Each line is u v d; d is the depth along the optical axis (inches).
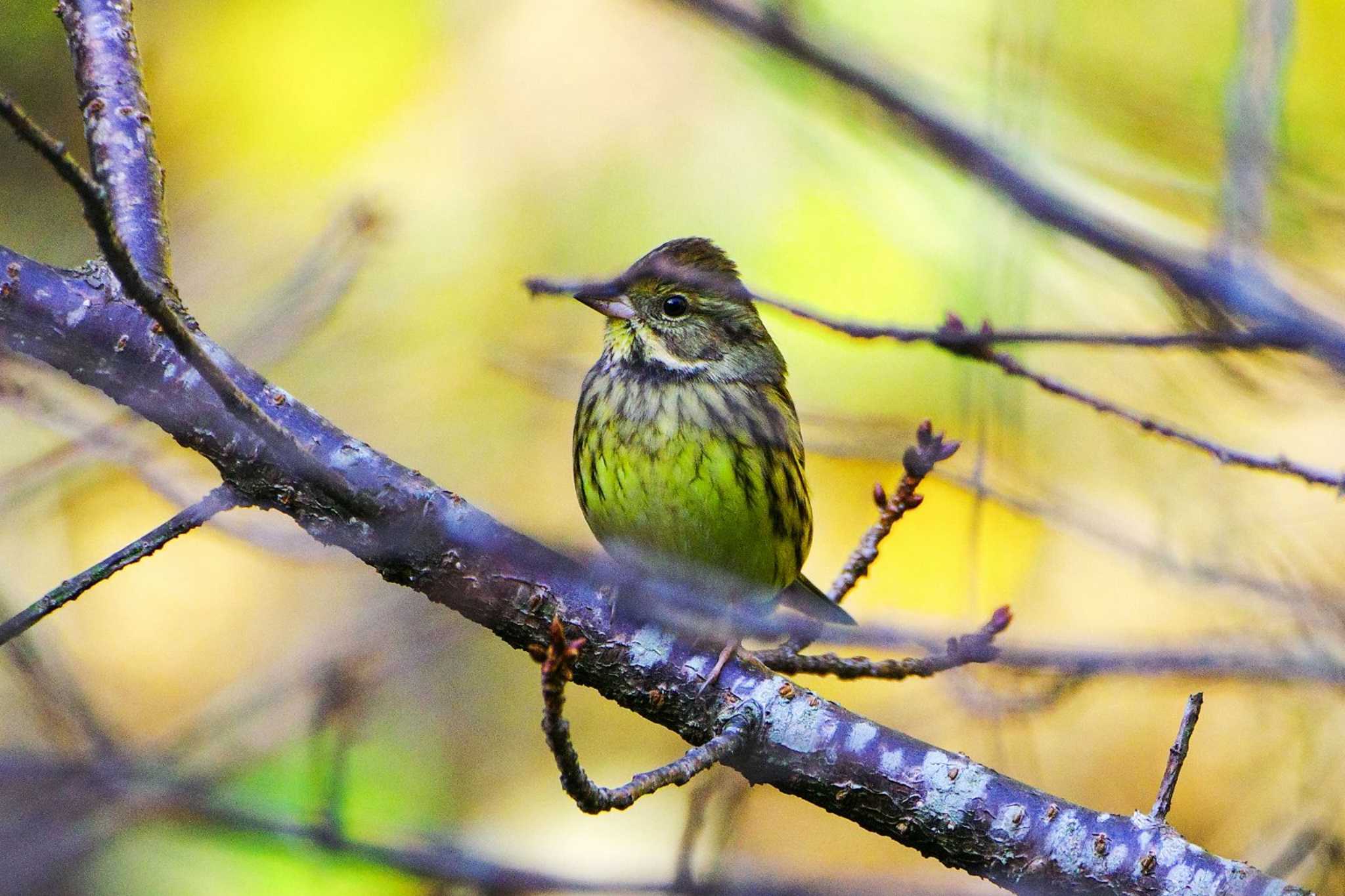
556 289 349.1
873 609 559.8
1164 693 544.1
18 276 282.2
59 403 434.6
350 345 599.8
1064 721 546.9
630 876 423.5
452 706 578.9
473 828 536.7
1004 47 326.3
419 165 612.7
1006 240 363.3
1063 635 407.5
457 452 603.5
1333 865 375.9
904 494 339.0
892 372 544.7
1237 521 432.1
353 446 292.4
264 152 615.5
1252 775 489.1
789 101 472.1
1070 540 559.8
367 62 624.4
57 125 627.2
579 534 577.9
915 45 435.8
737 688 293.0
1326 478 317.1
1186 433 323.3
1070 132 383.6
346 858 363.9
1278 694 464.1
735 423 391.2
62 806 354.6
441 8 628.4
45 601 264.4
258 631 590.9
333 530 287.6
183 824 364.2
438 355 601.3
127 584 595.5
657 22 612.1
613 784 585.3
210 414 282.2
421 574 293.3
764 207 569.9
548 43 616.4
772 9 231.5
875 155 459.8
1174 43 471.2
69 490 551.2
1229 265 245.8
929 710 533.3
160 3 628.7
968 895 323.0
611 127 603.2
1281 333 240.8
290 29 625.0
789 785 289.7
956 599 567.2
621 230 596.1
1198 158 380.5
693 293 401.1
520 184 608.4
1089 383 515.5
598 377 405.1
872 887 326.3
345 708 422.9
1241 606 398.3
